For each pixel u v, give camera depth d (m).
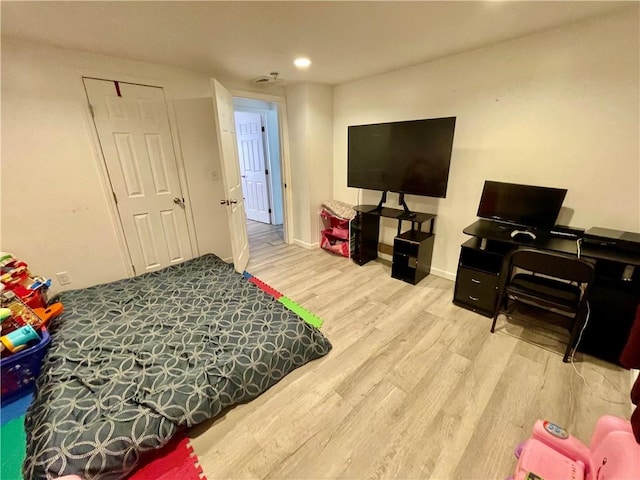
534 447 1.14
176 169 2.87
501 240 2.04
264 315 1.95
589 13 1.71
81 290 2.27
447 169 2.49
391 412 1.50
